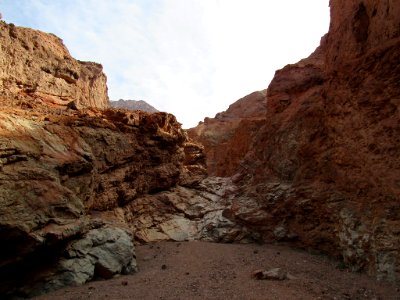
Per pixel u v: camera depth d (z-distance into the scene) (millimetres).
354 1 13219
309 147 14539
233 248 13750
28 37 19000
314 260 11859
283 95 19484
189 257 12258
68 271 9219
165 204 17688
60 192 9992
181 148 21703
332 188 12641
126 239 11367
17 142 9977
